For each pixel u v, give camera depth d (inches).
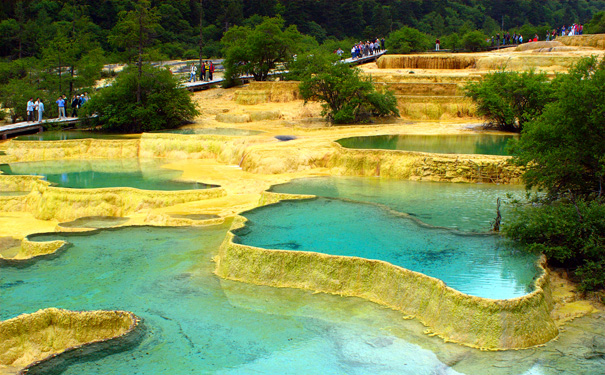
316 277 558.6
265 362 438.3
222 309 520.4
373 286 539.8
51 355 446.6
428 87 1489.9
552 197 678.5
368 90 1360.7
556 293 523.2
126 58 1993.1
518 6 4638.3
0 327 479.5
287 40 1722.4
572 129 658.2
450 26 3868.1
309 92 1378.0
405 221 672.4
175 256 644.7
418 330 477.4
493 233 627.8
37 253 676.1
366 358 442.0
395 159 932.0
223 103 1601.9
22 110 1521.9
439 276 513.3
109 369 429.1
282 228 652.1
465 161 882.1
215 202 850.8
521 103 1187.9
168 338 471.2
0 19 2452.0
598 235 562.9
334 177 940.0
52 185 927.0
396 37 2267.5
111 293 552.4
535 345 450.0
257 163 1006.4
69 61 1635.1
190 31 2952.8
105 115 1370.6
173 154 1192.2
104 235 720.3
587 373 412.2
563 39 1883.6
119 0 2822.3
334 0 3501.5
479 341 453.7
